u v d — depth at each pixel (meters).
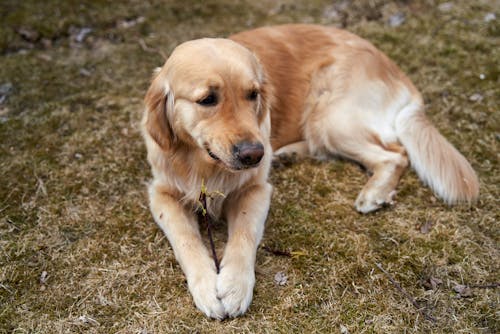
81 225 1.16
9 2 1.78
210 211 1.15
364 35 1.68
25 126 1.37
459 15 1.72
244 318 1.00
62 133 1.36
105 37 1.69
